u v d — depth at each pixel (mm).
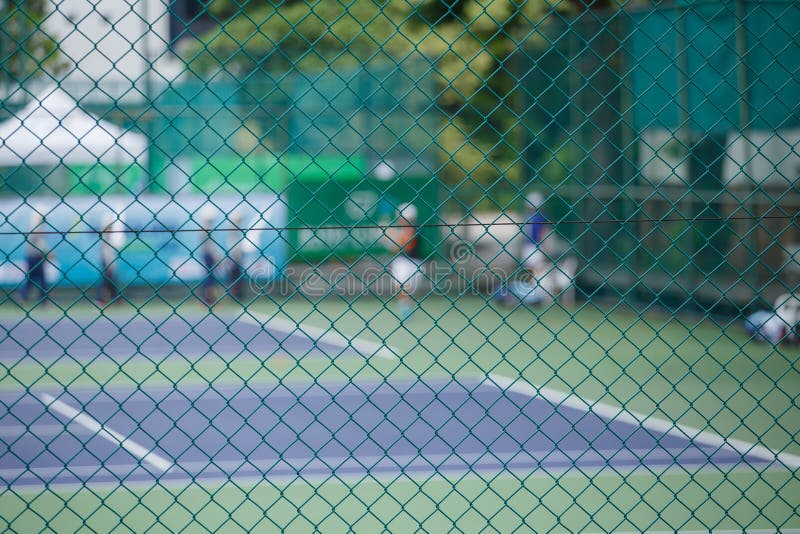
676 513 26719
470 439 36438
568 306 72875
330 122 77000
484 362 53062
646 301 68562
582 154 70250
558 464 32812
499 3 75875
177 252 74500
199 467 32344
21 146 69688
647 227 66688
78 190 72938
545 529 25422
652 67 61281
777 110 53344
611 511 27078
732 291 61219
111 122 72438
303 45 85625
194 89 74312
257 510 27609
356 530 25672
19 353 56344
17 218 71938
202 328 64750
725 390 44938
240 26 86188
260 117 75750
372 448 35094
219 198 74438
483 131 87438
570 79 70188
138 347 17250
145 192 73812
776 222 57562
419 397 44531
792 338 54062
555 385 46906
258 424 38906
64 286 74500
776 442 35219
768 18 52406
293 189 74625
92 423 39312
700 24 55875
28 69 57031
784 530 23531
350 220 75312
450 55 82812
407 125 78438
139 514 27125
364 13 83938
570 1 70688
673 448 34844
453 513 27172
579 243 72375
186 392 45594
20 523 26000
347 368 51562
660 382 47125
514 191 83062
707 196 61250
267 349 57188
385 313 70062
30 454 34031
